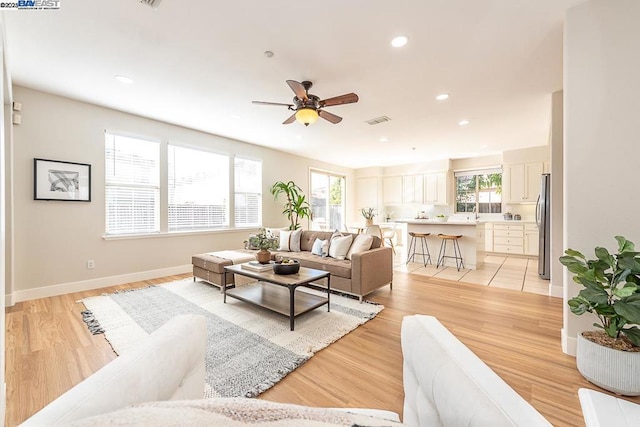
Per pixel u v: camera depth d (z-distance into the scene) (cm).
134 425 49
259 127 472
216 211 526
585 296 170
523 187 643
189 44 238
